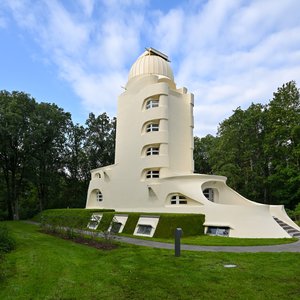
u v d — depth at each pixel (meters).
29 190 56.16
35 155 45.91
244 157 47.03
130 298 8.45
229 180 44.59
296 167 40.16
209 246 17.73
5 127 39.25
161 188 28.61
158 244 18.59
